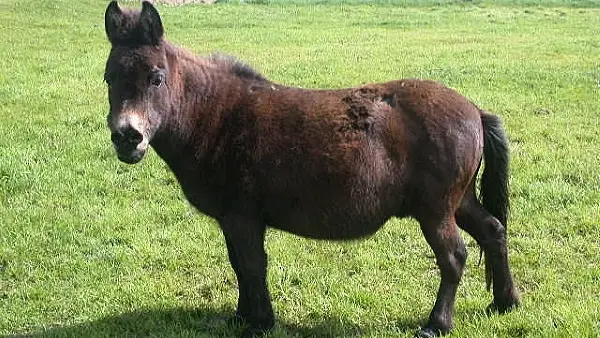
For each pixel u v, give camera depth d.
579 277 4.32
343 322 4.03
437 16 17.34
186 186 3.77
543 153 6.25
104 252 4.81
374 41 13.35
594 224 4.93
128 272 4.58
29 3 16.59
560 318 3.81
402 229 5.05
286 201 3.68
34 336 3.95
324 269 4.57
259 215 3.72
